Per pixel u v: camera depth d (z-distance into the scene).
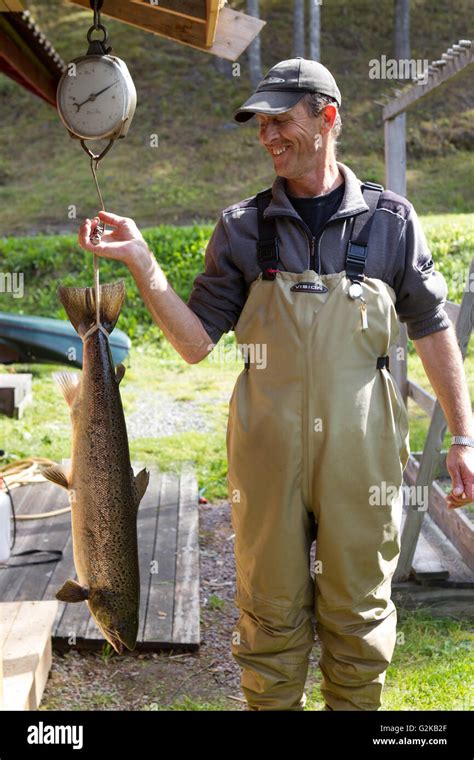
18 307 14.62
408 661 4.09
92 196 22.95
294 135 2.49
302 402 2.52
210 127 26.31
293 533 2.59
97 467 2.11
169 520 5.68
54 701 3.73
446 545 5.02
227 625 4.52
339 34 31.22
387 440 2.59
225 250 2.65
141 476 2.20
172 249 15.74
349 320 2.53
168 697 3.80
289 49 30.42
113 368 2.12
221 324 2.69
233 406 2.67
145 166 24.56
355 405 2.52
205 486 6.87
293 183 2.62
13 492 6.18
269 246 2.59
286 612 2.64
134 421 9.02
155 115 26.88
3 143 26.30
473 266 4.33
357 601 2.62
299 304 2.53
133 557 2.16
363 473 2.55
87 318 2.12
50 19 32.12
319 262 2.56
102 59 2.19
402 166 6.47
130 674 3.99
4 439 7.99
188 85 28.27
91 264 15.52
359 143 25.45
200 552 5.53
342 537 2.56
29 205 22.75
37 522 5.57
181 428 8.74
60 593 2.14
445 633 4.39
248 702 2.74
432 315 2.70
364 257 2.56
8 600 4.38
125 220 2.34
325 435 2.51
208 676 3.99
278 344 2.54
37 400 9.60
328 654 2.71
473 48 4.32
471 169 24.08
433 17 32.41
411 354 9.84
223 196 23.06
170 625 4.28
